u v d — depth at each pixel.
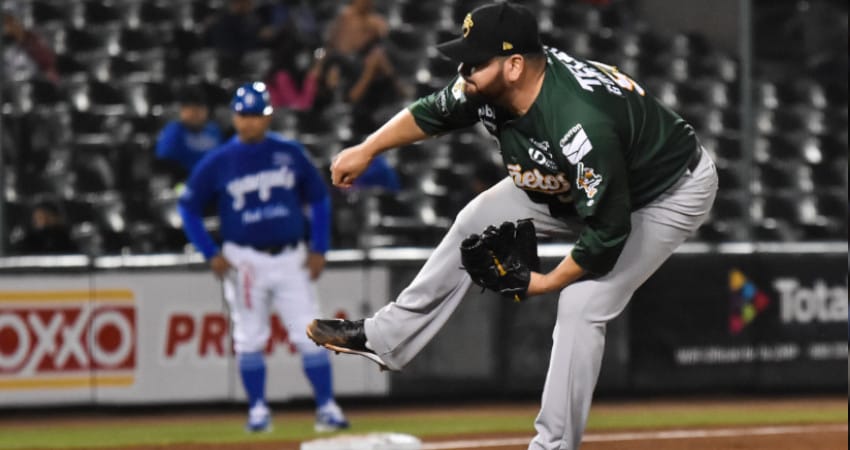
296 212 30.86
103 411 35.69
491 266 17.73
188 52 47.66
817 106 51.69
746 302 38.34
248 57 47.12
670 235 18.02
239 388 35.38
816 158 49.00
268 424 31.38
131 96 45.00
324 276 35.69
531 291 17.72
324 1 52.03
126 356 34.78
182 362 35.03
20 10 48.47
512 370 36.88
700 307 38.03
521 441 29.17
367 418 34.00
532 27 17.02
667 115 17.88
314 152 42.91
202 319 35.16
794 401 37.34
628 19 54.22
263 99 29.98
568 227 18.78
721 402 37.00
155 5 50.12
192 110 38.09
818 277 38.91
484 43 16.84
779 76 52.28
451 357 36.50
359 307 35.91
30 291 34.31
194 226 30.64
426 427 31.94
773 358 38.47
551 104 16.97
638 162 17.47
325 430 31.38
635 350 37.53
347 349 19.31
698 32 53.03
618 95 17.23
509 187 18.77
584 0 53.88
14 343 34.22
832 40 52.97
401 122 19.06
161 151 38.12
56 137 42.44
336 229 38.78
